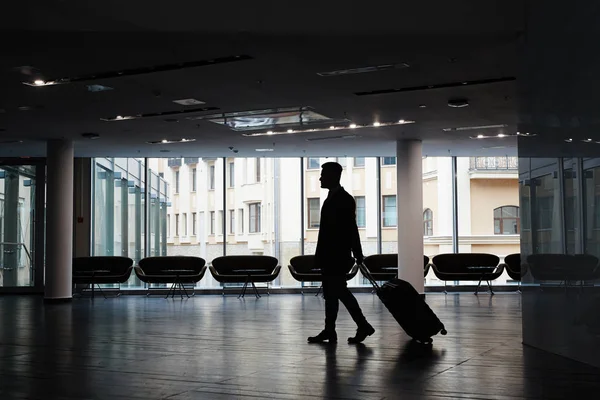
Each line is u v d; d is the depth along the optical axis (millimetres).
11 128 14078
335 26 7598
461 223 20391
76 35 7766
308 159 20453
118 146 16719
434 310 12039
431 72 9617
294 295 17719
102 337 8211
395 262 18375
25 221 18734
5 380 5230
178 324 9859
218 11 7453
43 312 12484
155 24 7496
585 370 5473
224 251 20266
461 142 16391
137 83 10109
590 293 5574
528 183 7031
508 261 17609
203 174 20328
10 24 7363
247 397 4523
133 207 19844
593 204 5480
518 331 8438
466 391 4680
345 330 8641
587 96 5559
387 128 14359
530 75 6969
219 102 11562
